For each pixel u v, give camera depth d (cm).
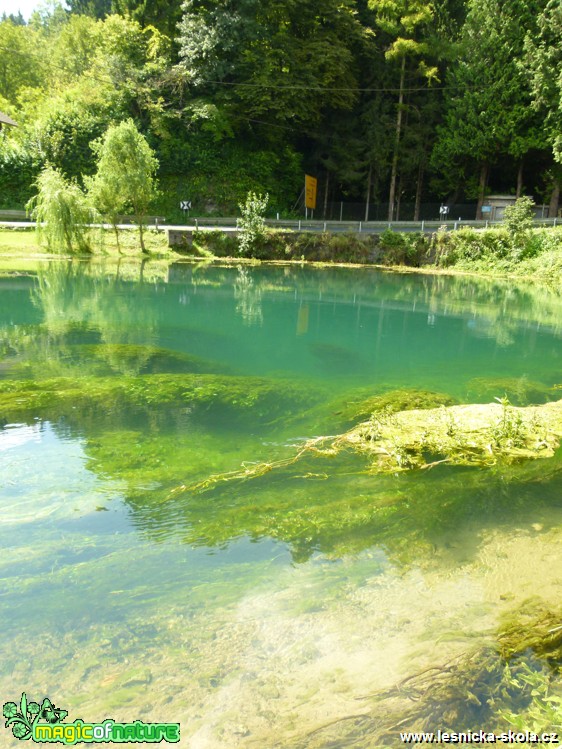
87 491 354
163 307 1232
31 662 208
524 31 2878
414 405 548
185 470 391
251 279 1831
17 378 624
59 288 1440
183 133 3550
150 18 3675
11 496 344
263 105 3378
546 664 207
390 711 185
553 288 1784
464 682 196
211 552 287
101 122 3406
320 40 3366
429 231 2644
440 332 1041
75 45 4550
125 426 477
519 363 802
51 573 264
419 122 3306
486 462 411
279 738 175
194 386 600
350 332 1021
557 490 368
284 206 3666
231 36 3262
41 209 2220
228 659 210
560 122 2677
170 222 3203
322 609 241
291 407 545
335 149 3481
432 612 240
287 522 318
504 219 2303
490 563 281
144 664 207
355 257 2481
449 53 3066
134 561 276
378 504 340
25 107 4016
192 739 175
